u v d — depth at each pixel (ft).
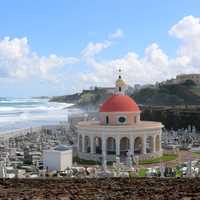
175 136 420.77
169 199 75.56
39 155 290.97
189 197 77.10
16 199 75.87
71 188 87.61
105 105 314.55
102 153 296.30
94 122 329.11
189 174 203.72
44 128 501.97
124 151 305.32
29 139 402.31
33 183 95.40
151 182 95.35
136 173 214.07
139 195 79.41
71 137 404.77
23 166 253.24
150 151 310.45
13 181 99.14
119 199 76.02
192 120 529.86
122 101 312.50
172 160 292.61
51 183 95.25
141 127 300.61
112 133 294.87
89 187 88.79
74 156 310.65
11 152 309.83
